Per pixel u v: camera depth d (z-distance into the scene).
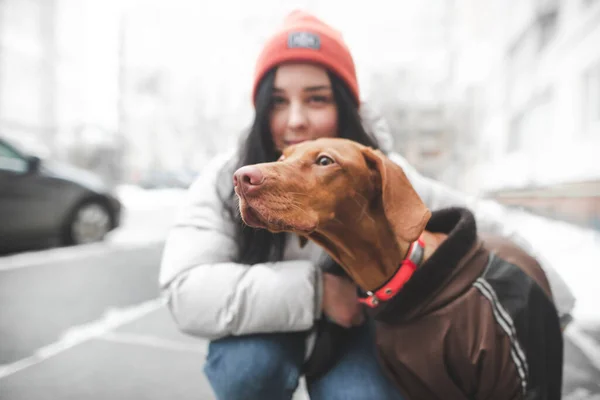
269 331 1.44
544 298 1.28
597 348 2.84
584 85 7.85
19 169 5.15
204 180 1.69
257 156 1.59
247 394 1.43
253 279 1.42
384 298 1.30
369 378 1.48
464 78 24.98
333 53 1.59
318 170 1.22
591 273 4.44
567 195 7.35
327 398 1.47
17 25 19.98
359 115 1.67
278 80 1.59
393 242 1.29
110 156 23.97
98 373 2.46
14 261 4.99
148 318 3.32
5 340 2.88
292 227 1.15
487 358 1.17
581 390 2.35
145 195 19.72
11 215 5.03
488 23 20.22
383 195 1.22
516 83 13.23
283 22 1.69
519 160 11.80
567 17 8.71
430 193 1.83
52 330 3.06
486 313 1.19
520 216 9.48
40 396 2.22
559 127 8.81
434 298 1.23
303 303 1.40
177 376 2.45
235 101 39.56
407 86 29.11
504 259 1.33
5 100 19.53
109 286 4.13
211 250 1.54
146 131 37.41
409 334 1.26
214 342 1.52
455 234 1.25
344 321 1.45
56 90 21.78
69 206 5.64
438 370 1.23
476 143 22.19
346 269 1.38
